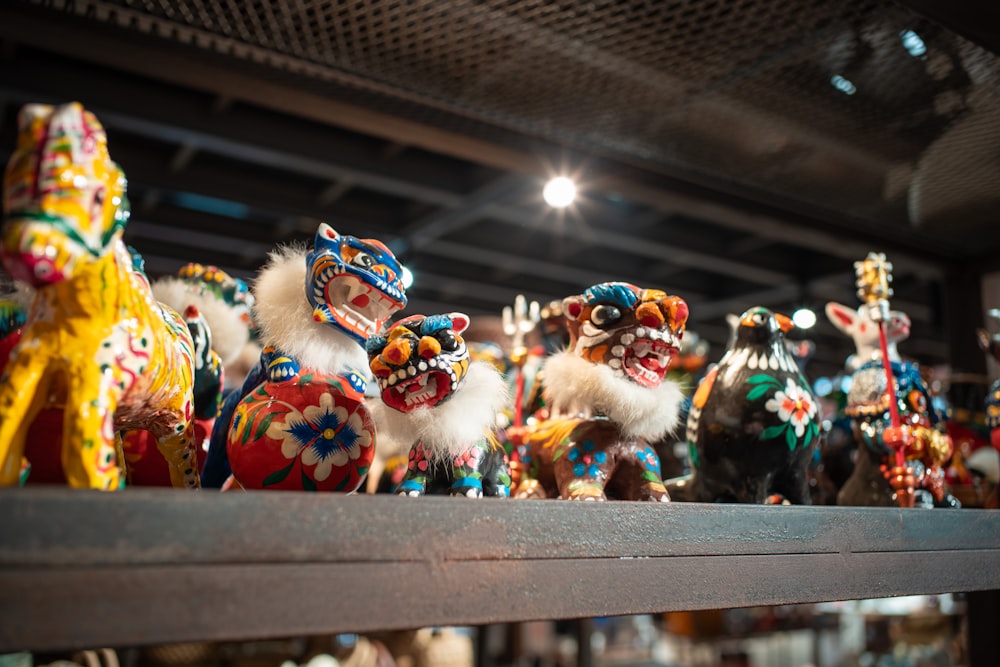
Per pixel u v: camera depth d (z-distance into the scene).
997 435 1.28
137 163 1.97
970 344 1.91
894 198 1.77
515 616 0.70
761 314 1.15
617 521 0.77
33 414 0.66
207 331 1.04
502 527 0.71
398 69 1.40
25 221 0.60
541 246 2.55
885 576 0.96
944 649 3.82
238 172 2.09
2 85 1.64
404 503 0.66
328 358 0.93
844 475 1.48
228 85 1.40
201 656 2.13
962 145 1.56
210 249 2.33
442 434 0.94
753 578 0.85
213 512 0.59
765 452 1.09
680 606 0.79
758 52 1.35
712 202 1.77
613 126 1.58
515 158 1.64
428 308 2.83
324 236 0.94
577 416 1.09
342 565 0.63
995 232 1.84
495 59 1.37
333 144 1.94
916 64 1.35
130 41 1.28
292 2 1.21
